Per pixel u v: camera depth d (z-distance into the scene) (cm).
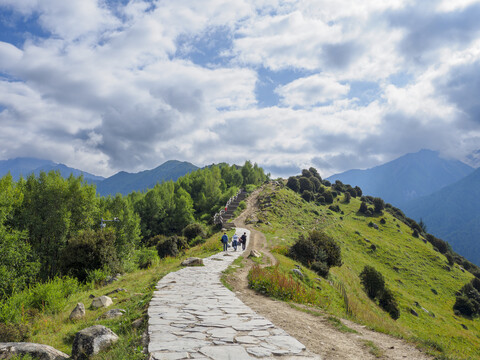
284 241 4206
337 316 1120
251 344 626
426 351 716
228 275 1697
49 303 1332
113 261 2684
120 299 1291
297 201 8612
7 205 3753
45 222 4197
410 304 4047
